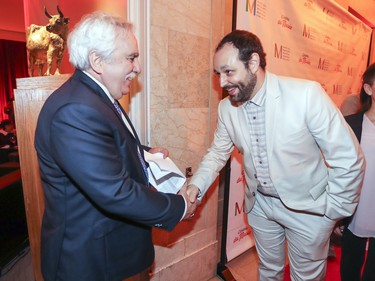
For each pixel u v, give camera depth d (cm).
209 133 172
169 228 86
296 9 207
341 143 103
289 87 108
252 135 120
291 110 107
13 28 650
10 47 705
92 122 69
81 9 153
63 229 80
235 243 201
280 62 203
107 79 79
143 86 134
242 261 208
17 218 167
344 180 106
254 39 103
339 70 288
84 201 79
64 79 111
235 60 99
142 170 91
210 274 192
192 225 174
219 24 164
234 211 194
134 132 97
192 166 167
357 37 311
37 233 122
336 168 107
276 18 190
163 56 140
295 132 108
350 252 140
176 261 168
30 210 120
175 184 97
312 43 235
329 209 111
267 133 111
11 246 155
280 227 138
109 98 83
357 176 105
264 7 178
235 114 123
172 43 142
